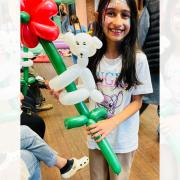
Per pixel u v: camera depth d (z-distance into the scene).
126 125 0.87
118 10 0.75
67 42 0.52
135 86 0.83
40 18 0.48
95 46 0.52
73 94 0.53
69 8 1.67
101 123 0.59
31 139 1.10
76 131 1.98
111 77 0.83
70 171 1.31
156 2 1.20
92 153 0.94
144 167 1.47
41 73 2.10
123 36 0.78
